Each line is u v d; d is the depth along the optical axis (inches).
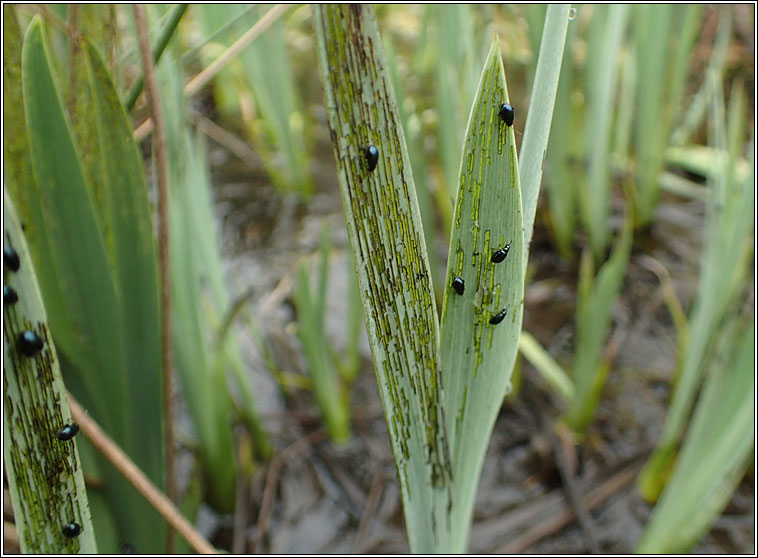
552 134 12.5
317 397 10.0
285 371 11.5
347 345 11.1
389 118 2.9
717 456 7.0
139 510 6.1
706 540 8.7
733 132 8.1
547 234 14.3
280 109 15.1
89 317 5.2
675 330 11.8
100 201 5.1
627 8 11.4
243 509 9.4
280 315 12.6
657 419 10.4
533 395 10.9
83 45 4.3
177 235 7.4
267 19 6.4
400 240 3.2
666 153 15.4
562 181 12.9
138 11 4.7
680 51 13.0
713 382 7.2
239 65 18.5
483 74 2.8
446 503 4.5
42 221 4.7
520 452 10.0
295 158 15.6
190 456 10.0
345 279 13.5
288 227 15.1
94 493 5.9
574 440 10.1
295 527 9.2
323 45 2.8
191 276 7.7
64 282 5.0
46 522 3.5
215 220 15.3
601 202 12.6
